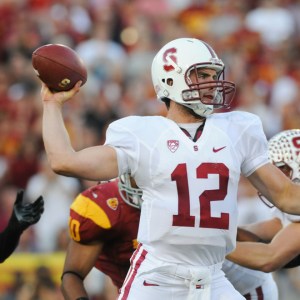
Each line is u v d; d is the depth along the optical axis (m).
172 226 14.66
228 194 14.90
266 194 15.38
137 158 14.73
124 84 43.19
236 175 14.98
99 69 43.25
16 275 28.78
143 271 14.91
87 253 16.91
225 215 14.84
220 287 15.16
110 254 17.16
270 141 17.25
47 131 14.52
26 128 40.03
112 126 14.95
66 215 33.44
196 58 15.04
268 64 45.41
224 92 15.11
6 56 45.97
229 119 15.35
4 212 34.72
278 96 42.78
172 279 14.84
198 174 14.73
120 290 15.73
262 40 47.34
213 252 14.95
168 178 14.68
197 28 48.47
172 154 14.73
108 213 16.67
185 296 14.90
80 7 48.88
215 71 15.27
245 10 50.28
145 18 47.78
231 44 46.66
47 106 14.80
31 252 31.39
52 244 32.41
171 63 15.09
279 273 28.19
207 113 15.16
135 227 16.78
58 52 14.84
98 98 40.09
